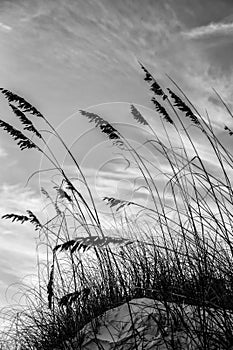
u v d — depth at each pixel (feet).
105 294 9.65
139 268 9.79
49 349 9.30
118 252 9.95
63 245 6.52
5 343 10.76
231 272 7.88
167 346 7.03
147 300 8.50
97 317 8.55
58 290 10.29
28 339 10.33
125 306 8.59
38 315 10.71
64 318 9.59
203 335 6.86
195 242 8.21
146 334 7.62
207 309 7.17
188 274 8.77
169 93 9.23
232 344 6.79
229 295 7.75
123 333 7.91
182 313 7.40
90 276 10.15
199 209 8.54
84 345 8.09
